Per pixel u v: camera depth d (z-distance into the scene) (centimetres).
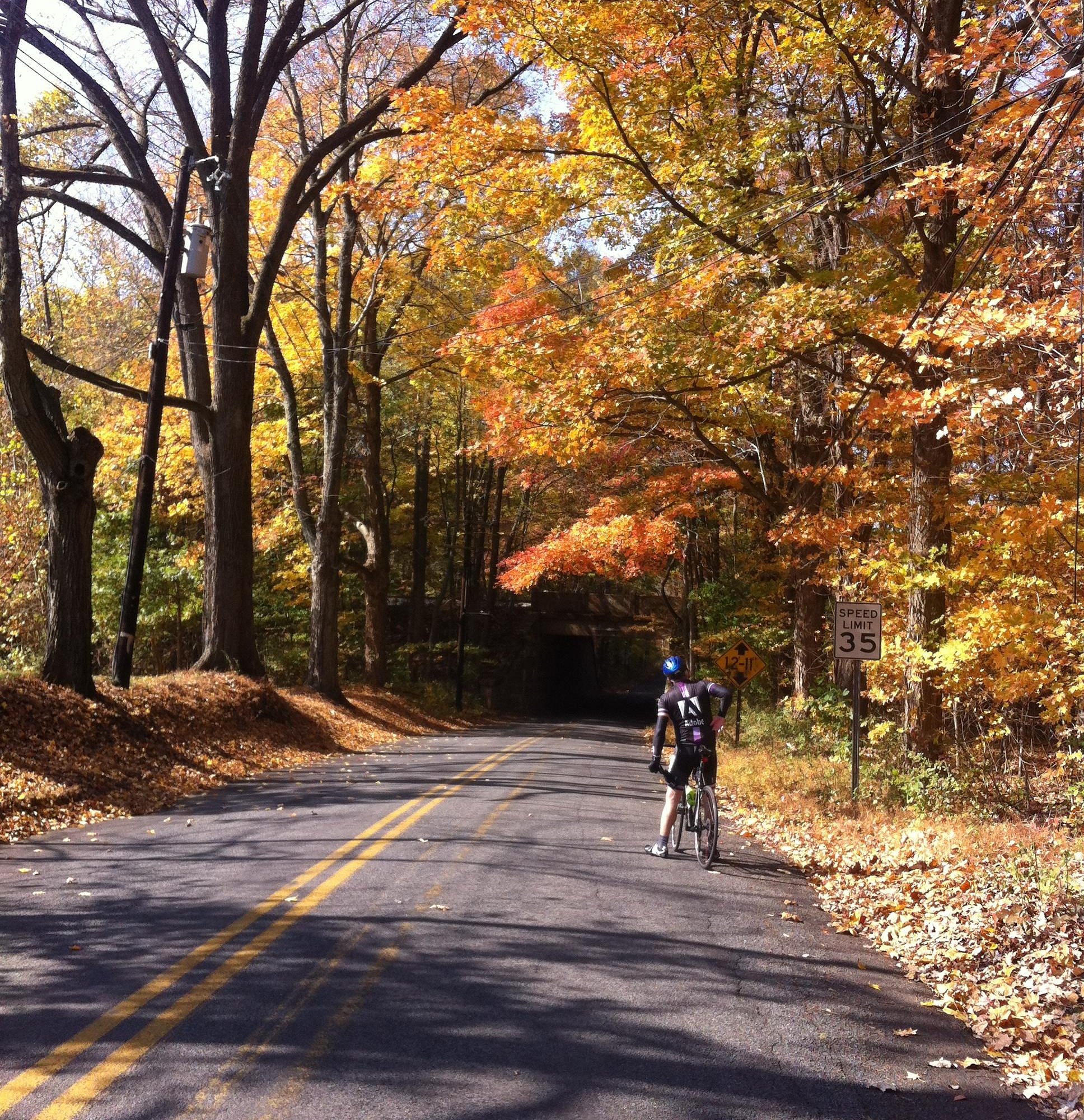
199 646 4031
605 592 5594
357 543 4631
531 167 1752
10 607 2112
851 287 1511
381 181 2291
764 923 782
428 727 3478
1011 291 1295
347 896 773
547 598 5653
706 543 3344
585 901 799
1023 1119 463
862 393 1811
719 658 2003
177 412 2928
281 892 782
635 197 1773
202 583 3198
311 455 4212
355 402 3375
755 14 1711
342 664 4562
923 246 1636
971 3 1506
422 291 2925
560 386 1698
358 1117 412
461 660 4528
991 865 941
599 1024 533
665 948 684
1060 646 1320
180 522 3659
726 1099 454
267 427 3297
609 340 1694
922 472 1493
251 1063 459
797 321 1462
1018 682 1314
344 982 573
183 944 638
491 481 5297
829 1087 479
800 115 1842
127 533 3156
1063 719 1349
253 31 2134
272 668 3991
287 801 1339
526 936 686
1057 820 1255
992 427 1354
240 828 1098
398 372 4109
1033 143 1214
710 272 1605
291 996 548
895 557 1589
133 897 765
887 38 1521
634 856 1019
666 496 2461
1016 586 1380
